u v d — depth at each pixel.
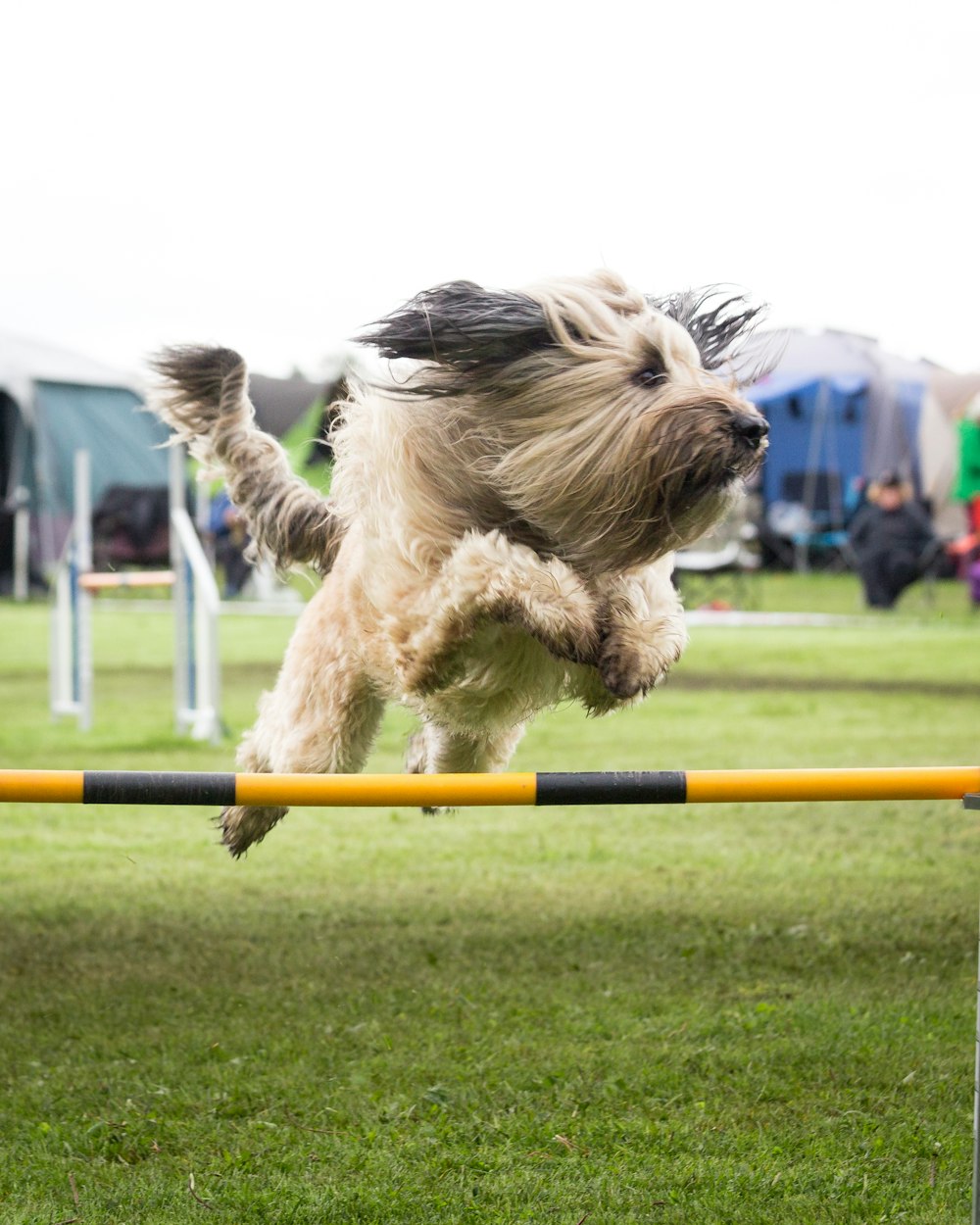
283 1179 3.73
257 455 4.84
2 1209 3.56
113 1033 4.78
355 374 4.38
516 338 3.93
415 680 3.95
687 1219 3.51
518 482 3.93
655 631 3.90
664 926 6.02
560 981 5.30
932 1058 4.51
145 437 26.98
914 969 5.42
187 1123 4.09
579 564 4.03
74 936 5.89
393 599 3.97
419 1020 4.88
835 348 28.20
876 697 13.37
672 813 8.58
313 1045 4.66
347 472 4.21
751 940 5.80
